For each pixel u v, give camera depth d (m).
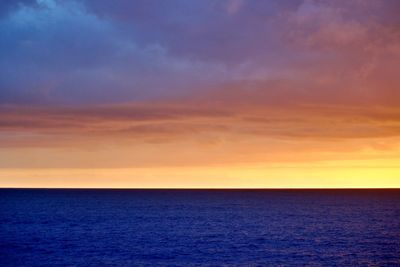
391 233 102.44
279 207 187.00
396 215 146.75
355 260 71.69
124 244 85.69
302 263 69.56
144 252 77.56
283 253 77.44
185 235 98.50
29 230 105.12
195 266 67.25
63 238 92.69
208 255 75.38
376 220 130.75
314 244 86.81
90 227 111.88
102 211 161.25
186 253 77.06
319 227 113.56
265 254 76.50
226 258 72.94
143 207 184.25
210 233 102.00
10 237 93.62
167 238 93.75
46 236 95.38
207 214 150.88
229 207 185.88
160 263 68.94
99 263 68.50
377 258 73.31
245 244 86.62
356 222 125.44
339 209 174.25
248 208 179.50
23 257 72.38
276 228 111.50
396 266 67.62
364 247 83.50
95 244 85.25
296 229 109.50
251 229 109.31
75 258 71.94
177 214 149.75
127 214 149.12
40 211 158.75
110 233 100.94
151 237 95.06
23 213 149.50
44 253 75.81
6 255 74.00
